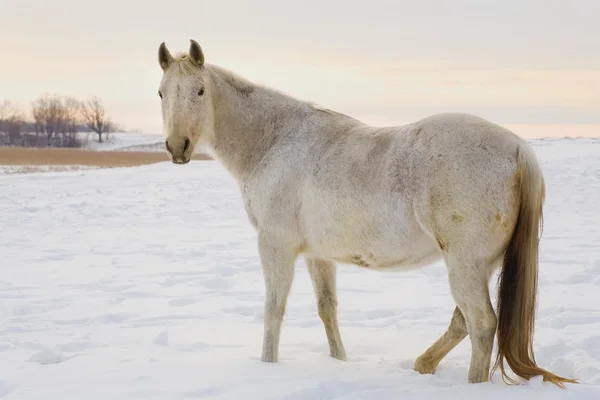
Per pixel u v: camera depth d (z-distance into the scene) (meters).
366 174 4.12
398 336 5.45
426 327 5.74
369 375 4.21
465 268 3.79
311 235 4.46
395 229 4.01
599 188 15.62
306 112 4.77
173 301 6.86
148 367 4.48
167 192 18.16
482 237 3.77
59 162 37.97
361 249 4.22
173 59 4.82
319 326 5.95
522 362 3.80
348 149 4.32
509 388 3.68
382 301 6.76
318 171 4.39
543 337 5.09
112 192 18.25
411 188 3.91
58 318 6.19
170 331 5.70
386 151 4.10
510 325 3.80
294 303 6.79
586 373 4.09
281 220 4.59
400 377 4.13
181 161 4.64
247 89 4.97
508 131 3.93
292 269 4.67
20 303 6.73
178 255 9.59
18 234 11.70
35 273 8.35
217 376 4.18
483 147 3.81
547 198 14.79
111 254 9.74
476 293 3.79
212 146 5.01
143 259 9.31
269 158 4.70
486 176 3.75
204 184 19.91
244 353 4.95
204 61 4.81
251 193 4.78
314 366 4.46
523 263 3.78
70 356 4.92
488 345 3.80
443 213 3.80
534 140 36.75
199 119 4.73
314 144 4.54
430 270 8.34
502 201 3.76
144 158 44.22
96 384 4.09
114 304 6.77
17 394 3.91
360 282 7.76
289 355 4.90
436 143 3.88
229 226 12.68
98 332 5.70
